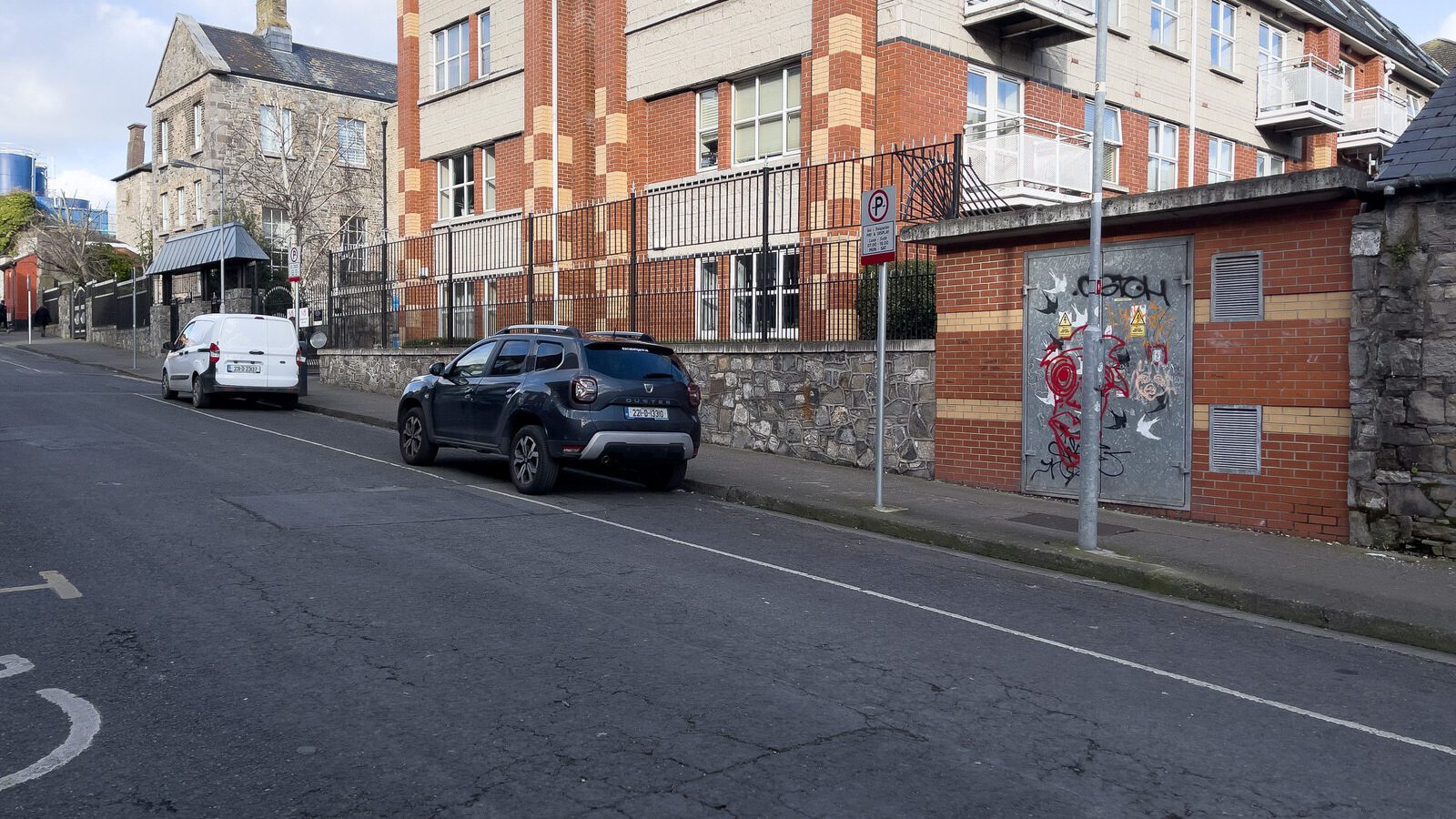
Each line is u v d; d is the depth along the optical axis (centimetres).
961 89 1808
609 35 2177
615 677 533
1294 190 927
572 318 1830
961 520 1015
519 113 2445
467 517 970
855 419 1355
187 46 4162
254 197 3781
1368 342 920
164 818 370
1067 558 867
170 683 505
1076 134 1994
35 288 5816
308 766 415
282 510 964
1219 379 1030
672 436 1141
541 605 667
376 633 593
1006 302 1195
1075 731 487
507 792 396
